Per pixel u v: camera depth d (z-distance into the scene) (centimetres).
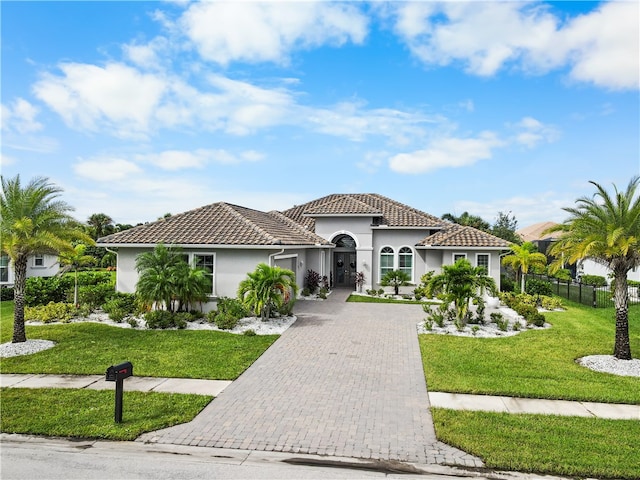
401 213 2936
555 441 732
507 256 2750
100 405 891
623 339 1200
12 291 2525
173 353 1272
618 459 672
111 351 1291
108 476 639
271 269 1666
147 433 775
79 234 1435
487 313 1986
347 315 1933
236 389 995
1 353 1257
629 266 1200
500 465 659
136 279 1902
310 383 1039
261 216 2431
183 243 1816
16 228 1287
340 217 2783
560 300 2233
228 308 1694
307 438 755
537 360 1225
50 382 1041
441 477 643
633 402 918
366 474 649
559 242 1294
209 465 672
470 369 1139
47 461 686
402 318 1869
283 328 1620
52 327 1586
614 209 1185
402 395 962
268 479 632
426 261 2722
